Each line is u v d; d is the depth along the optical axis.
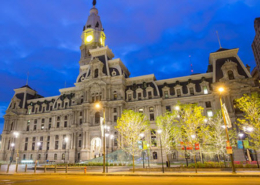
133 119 60.53
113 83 100.38
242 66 86.25
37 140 117.00
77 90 108.31
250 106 47.53
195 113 51.31
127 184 23.19
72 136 100.12
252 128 45.91
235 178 28.52
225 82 83.81
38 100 129.75
